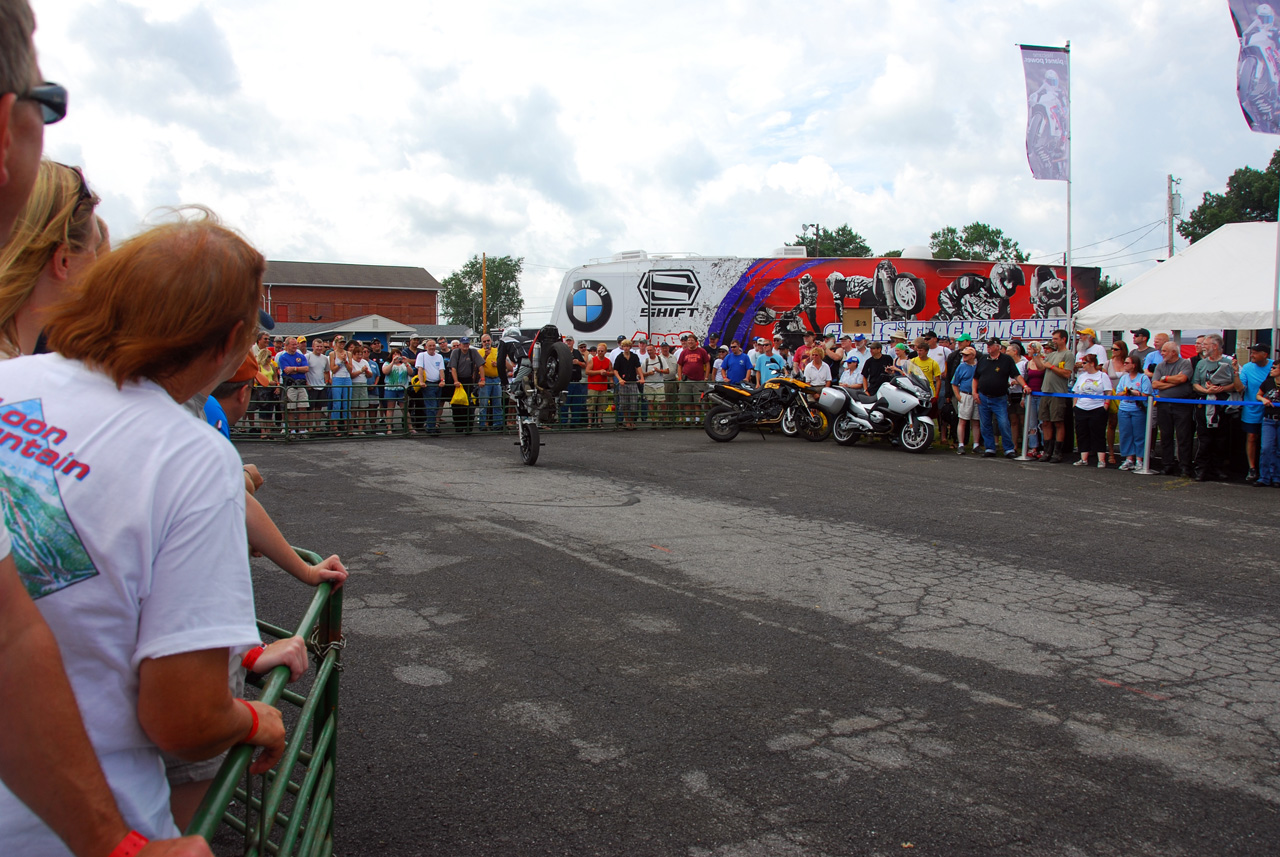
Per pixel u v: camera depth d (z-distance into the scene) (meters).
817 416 14.56
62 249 1.65
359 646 4.37
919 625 4.79
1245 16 11.01
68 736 1.00
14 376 1.20
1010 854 2.64
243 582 1.23
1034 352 14.53
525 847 2.65
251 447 13.38
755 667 4.14
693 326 19.72
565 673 4.04
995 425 13.18
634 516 7.78
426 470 10.72
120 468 1.15
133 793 1.19
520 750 3.28
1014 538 7.01
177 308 1.19
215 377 1.33
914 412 13.07
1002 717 3.62
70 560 1.12
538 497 8.76
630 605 5.10
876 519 7.75
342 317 71.50
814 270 19.78
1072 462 12.04
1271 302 12.34
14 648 0.97
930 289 19.94
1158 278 13.98
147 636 1.14
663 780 3.06
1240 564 6.22
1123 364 11.84
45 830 1.14
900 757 3.25
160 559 1.15
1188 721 3.61
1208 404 10.13
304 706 1.91
